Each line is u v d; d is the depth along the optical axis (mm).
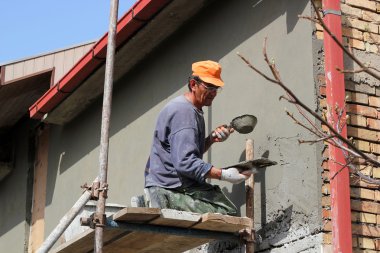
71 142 10758
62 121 10938
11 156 12648
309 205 6352
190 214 6379
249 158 6887
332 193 6211
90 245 6891
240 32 7594
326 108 6480
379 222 6422
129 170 9148
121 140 9461
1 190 13055
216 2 8062
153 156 6832
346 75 6707
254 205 6918
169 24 8492
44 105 10484
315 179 6340
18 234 12008
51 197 11086
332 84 6438
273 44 7102
